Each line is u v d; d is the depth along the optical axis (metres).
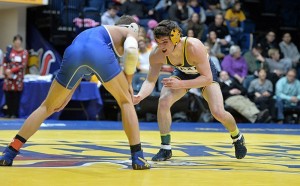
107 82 6.68
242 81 19.55
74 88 6.97
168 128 8.05
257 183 5.75
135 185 5.42
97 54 6.61
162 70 18.48
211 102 8.05
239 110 18.80
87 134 12.53
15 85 17.69
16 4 19.69
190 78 8.12
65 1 20.44
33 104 17.95
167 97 8.09
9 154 6.79
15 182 5.41
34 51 20.34
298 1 26.16
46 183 5.41
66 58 6.72
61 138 11.24
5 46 21.22
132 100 6.90
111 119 19.22
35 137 11.22
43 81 17.95
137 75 17.70
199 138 12.28
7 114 18.12
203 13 21.81
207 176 6.20
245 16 24.41
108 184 5.45
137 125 6.80
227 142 11.35
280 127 17.33
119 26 7.08
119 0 21.02
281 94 19.69
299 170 7.02
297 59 22.34
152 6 22.22
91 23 20.52
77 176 5.96
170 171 6.59
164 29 7.26
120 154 8.54
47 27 21.05
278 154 9.20
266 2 25.66
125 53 6.62
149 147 9.82
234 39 22.11
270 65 20.77
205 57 7.57
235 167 7.25
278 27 25.56
